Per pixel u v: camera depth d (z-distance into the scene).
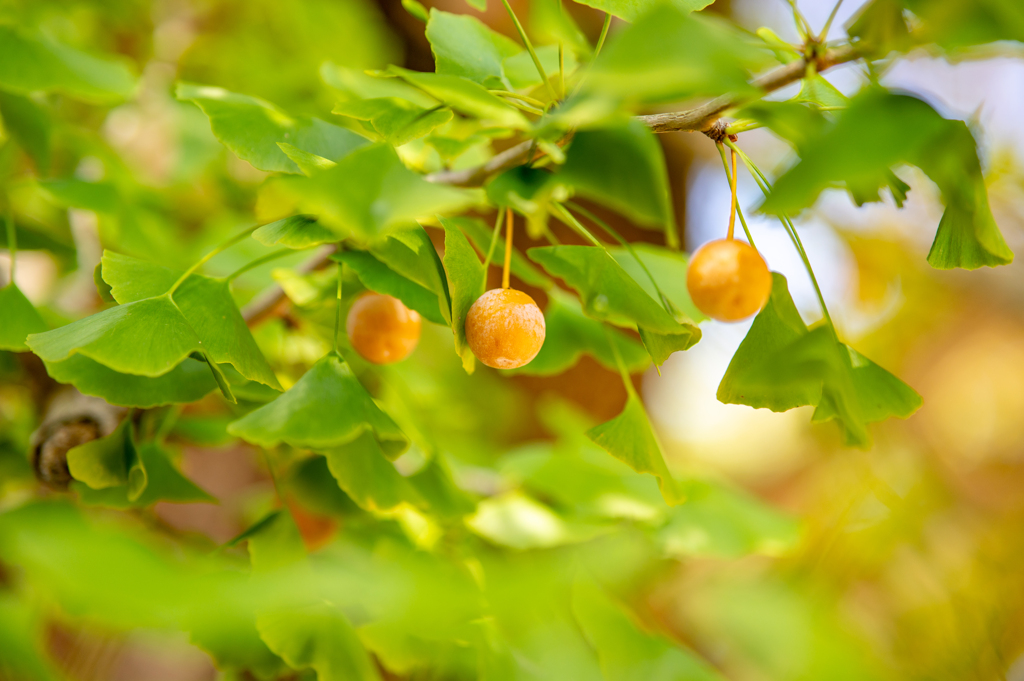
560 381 1.77
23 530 0.65
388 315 0.71
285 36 1.22
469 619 0.68
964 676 0.85
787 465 1.97
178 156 1.07
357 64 1.26
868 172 0.59
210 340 0.66
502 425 1.45
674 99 0.61
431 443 0.78
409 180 0.60
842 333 1.69
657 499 0.82
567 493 0.82
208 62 1.17
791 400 0.67
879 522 1.18
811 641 0.63
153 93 1.13
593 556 0.86
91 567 0.60
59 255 0.81
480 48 0.71
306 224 0.66
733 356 0.67
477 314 0.65
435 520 0.74
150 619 0.60
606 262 0.66
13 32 0.76
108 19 1.00
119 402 0.66
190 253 0.84
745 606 0.64
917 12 0.61
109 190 0.80
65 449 0.73
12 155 0.82
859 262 1.76
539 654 0.72
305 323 0.79
